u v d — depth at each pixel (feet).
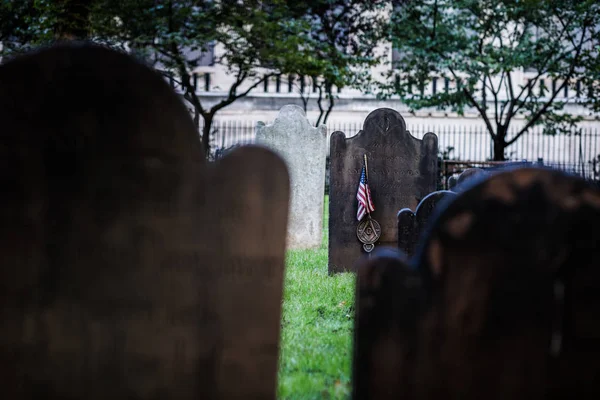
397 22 74.08
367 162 34.76
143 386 12.69
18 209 12.54
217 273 12.72
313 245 45.16
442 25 71.67
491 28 71.77
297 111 44.83
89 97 12.55
